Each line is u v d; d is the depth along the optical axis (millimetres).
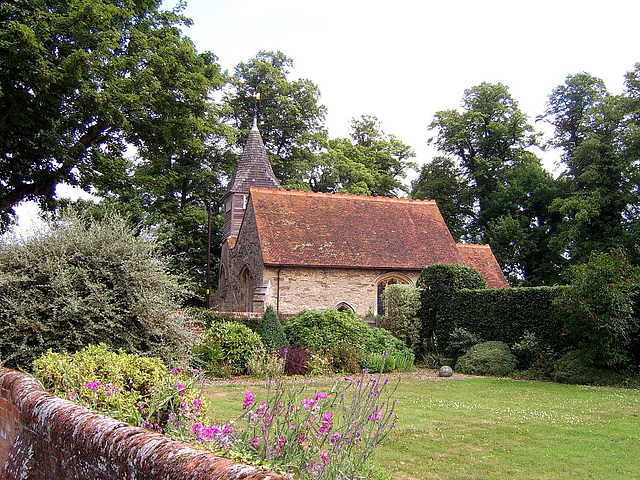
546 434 10016
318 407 5484
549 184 40719
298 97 42812
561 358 18641
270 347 19109
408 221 30203
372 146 49312
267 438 4867
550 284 39188
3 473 5832
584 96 40250
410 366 21625
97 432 4039
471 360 20531
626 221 34156
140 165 36781
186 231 38094
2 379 6664
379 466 7637
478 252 31516
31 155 18375
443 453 8703
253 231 27750
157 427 5984
